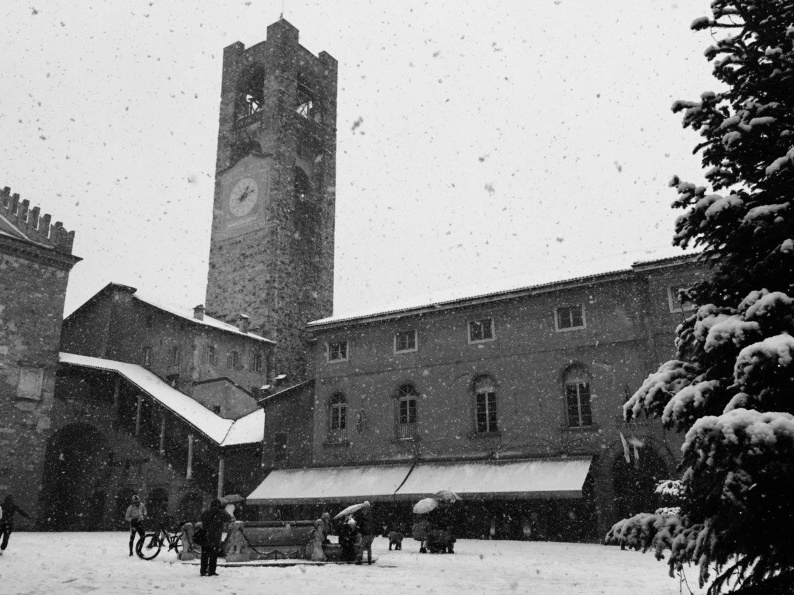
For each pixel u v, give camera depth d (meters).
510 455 35.06
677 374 9.10
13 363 42.12
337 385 41.41
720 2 9.20
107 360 51.22
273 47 69.81
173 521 42.38
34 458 41.94
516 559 22.12
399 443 38.41
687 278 32.81
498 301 37.62
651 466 32.88
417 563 20.30
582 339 34.94
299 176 70.56
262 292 62.53
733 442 6.80
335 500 36.94
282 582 14.62
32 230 45.19
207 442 45.66
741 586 8.45
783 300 7.77
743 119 8.91
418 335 39.84
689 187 9.20
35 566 17.06
